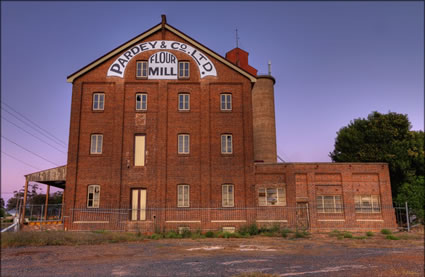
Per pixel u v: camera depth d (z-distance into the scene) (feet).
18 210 88.63
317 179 92.79
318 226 90.12
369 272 38.83
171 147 89.81
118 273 38.37
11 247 58.65
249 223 86.33
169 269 40.27
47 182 99.09
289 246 61.46
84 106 90.38
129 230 84.02
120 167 87.35
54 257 49.21
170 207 86.69
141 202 87.20
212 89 93.40
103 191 86.22
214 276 36.60
